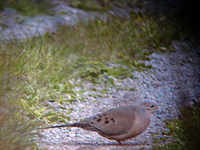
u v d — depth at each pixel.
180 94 11.37
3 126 7.74
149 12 17.77
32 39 13.08
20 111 9.20
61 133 8.83
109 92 11.45
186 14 18.50
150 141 8.72
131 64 13.33
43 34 13.74
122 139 7.91
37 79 10.84
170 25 16.92
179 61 14.22
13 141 7.38
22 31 13.73
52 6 16.06
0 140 7.23
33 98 9.93
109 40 14.30
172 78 12.88
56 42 13.19
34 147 7.64
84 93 11.06
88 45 13.53
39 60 11.63
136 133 7.81
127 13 17.09
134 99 11.22
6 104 8.88
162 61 14.05
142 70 13.10
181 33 16.48
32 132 8.29
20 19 14.62
